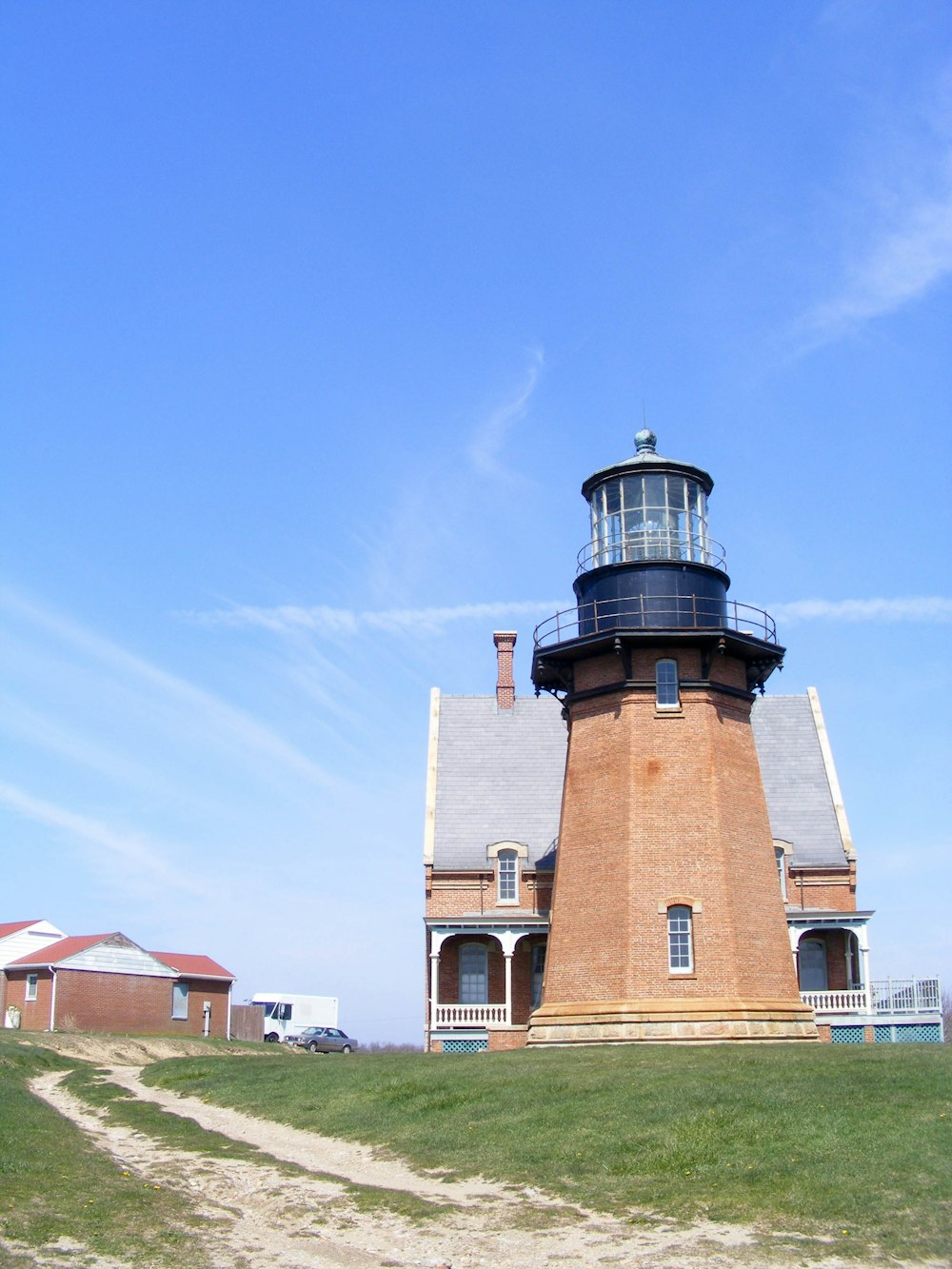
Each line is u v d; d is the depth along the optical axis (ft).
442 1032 147.43
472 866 161.27
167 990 210.38
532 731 176.76
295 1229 62.59
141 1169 74.79
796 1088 77.51
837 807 167.63
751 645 126.21
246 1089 106.73
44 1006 199.21
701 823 119.85
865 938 155.84
